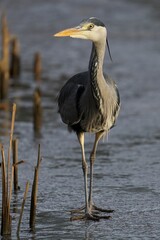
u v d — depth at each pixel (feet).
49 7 108.99
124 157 47.44
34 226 34.06
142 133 54.08
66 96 38.04
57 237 32.83
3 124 55.93
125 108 62.18
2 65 65.00
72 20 103.14
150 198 38.70
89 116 36.37
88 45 91.09
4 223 32.68
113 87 37.29
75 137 53.01
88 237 32.94
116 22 104.27
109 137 53.06
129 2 116.26
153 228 34.17
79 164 45.78
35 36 94.38
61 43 91.76
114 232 33.65
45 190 40.16
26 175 43.04
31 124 56.39
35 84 71.56
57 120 58.03
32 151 48.60
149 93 67.67
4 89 64.95
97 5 112.88
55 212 36.52
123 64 80.38
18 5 109.19
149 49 88.63
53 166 45.21
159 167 44.93
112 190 40.22
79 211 36.55
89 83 35.65
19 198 38.45
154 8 113.19
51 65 79.97
